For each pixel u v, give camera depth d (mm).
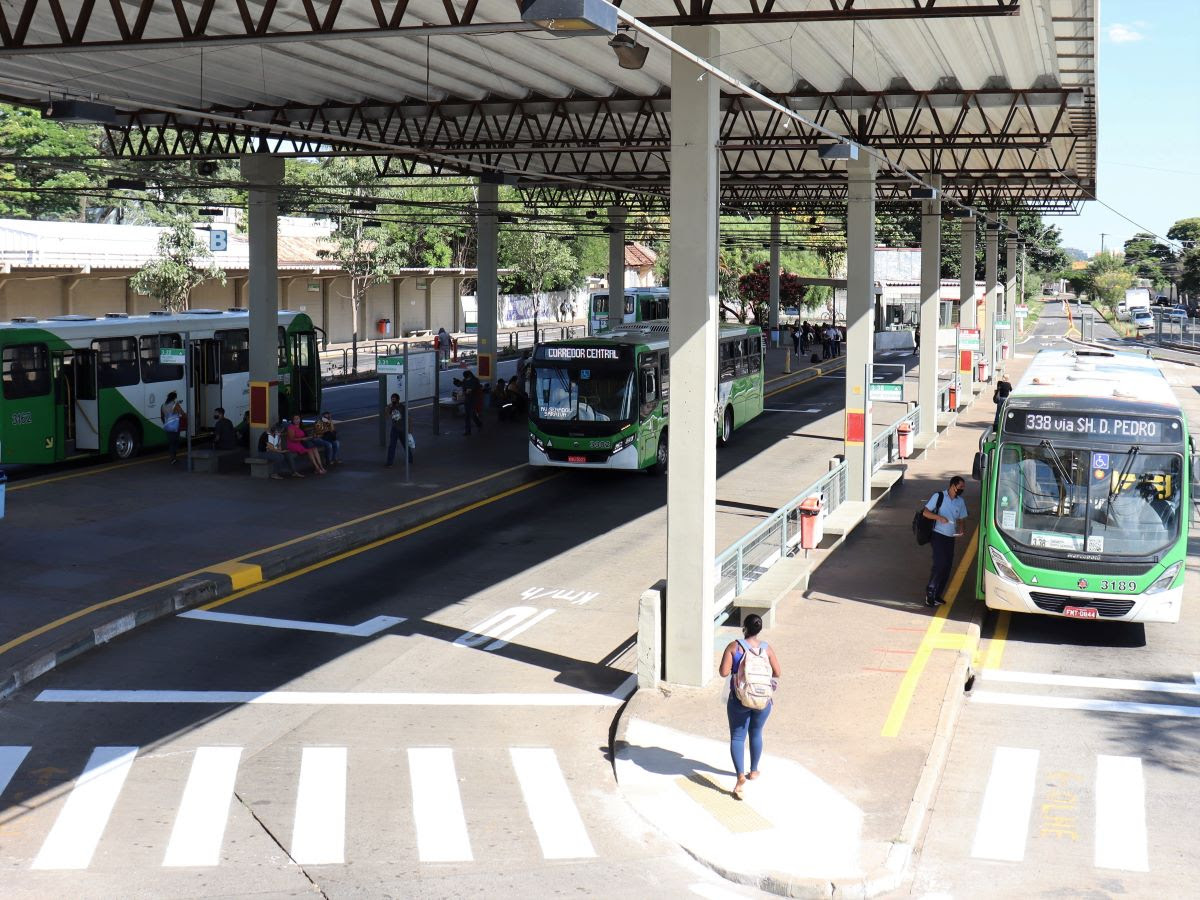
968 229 46312
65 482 27234
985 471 17328
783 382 54688
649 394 29156
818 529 20562
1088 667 15828
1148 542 16375
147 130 29641
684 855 10383
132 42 14352
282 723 13508
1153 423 16500
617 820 11070
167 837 10648
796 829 10680
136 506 24625
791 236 92375
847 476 25297
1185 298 150375
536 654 16016
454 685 14805
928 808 11391
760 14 13398
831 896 9617
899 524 24141
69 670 15211
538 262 84000
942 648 15852
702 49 13586
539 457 28875
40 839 10586
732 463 32250
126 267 54469
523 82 26359
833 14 13398
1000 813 11297
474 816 11148
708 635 14422
